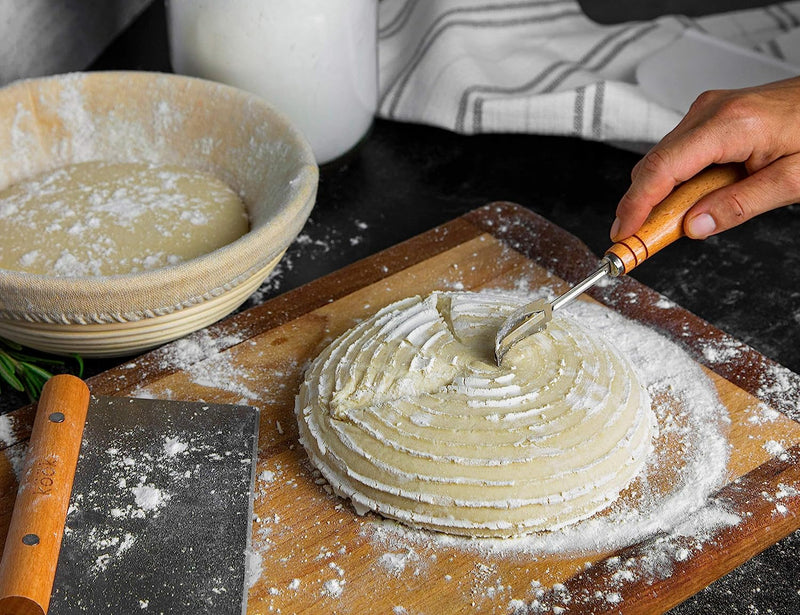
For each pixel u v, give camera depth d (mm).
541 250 1104
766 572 767
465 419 810
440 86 1369
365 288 1048
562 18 1530
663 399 909
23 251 952
